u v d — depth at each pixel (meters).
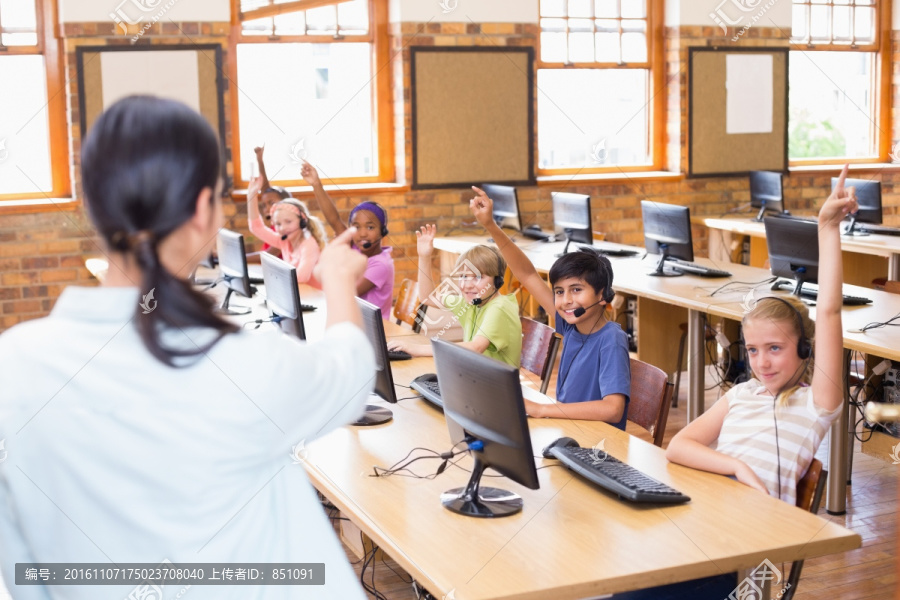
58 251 5.71
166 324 0.81
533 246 5.75
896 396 3.29
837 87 7.68
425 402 2.72
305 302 4.27
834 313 2.11
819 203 7.54
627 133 7.15
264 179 5.50
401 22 6.31
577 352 2.71
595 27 6.96
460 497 1.92
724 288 4.27
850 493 3.63
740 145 7.24
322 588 0.92
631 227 7.06
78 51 5.63
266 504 0.90
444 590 1.50
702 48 7.04
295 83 6.30
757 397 2.20
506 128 6.64
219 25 5.85
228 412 0.82
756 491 1.96
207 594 0.86
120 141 0.79
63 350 0.81
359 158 6.54
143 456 0.81
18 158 5.75
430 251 4.17
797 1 7.45
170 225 0.80
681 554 1.65
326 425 0.90
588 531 1.75
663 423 2.55
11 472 0.83
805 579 2.87
